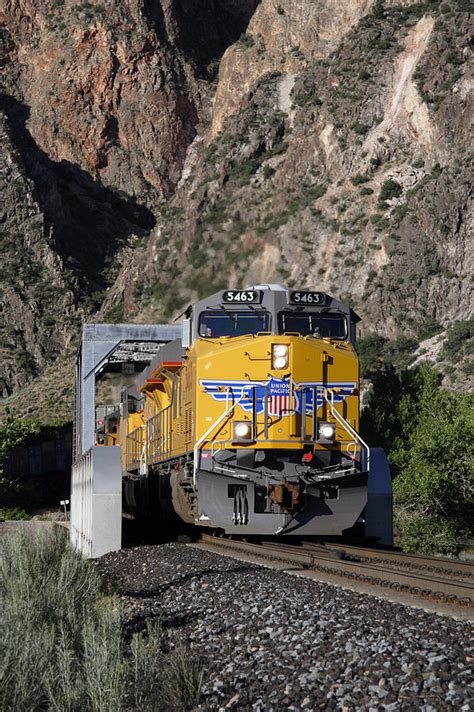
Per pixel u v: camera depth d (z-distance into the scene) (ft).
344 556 158.81
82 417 293.64
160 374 219.61
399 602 105.81
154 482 243.40
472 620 92.02
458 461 316.40
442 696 65.26
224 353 170.40
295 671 76.74
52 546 160.45
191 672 78.89
